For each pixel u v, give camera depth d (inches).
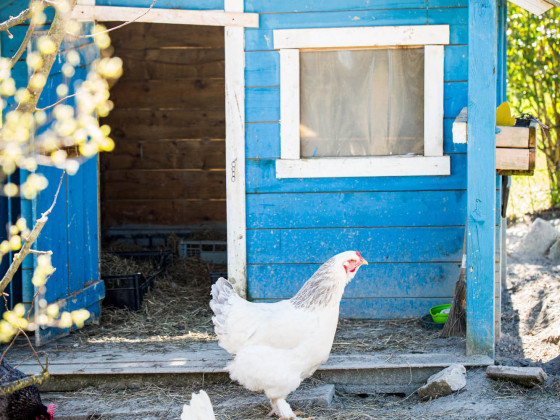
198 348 200.8
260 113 220.1
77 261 223.3
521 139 183.5
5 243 119.8
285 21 217.8
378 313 222.2
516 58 378.6
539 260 307.4
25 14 109.8
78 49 219.3
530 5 191.2
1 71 107.0
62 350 199.5
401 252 219.9
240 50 217.9
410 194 218.7
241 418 156.6
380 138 222.2
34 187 119.4
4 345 205.8
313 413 160.9
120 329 225.6
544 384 164.4
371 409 164.1
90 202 234.2
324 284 151.7
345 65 220.7
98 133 104.7
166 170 382.9
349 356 185.8
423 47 216.8
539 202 395.5
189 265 327.0
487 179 175.9
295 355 150.1
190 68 378.0
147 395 173.0
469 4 173.5
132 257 309.4
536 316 232.8
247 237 222.8
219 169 382.6
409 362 179.3
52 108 204.4
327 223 220.8
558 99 380.2
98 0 221.3
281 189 221.1
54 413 160.7
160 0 219.0
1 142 112.0
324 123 222.8
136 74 378.0
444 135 217.3
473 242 178.5
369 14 215.8
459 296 200.7
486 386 165.8
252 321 151.6
